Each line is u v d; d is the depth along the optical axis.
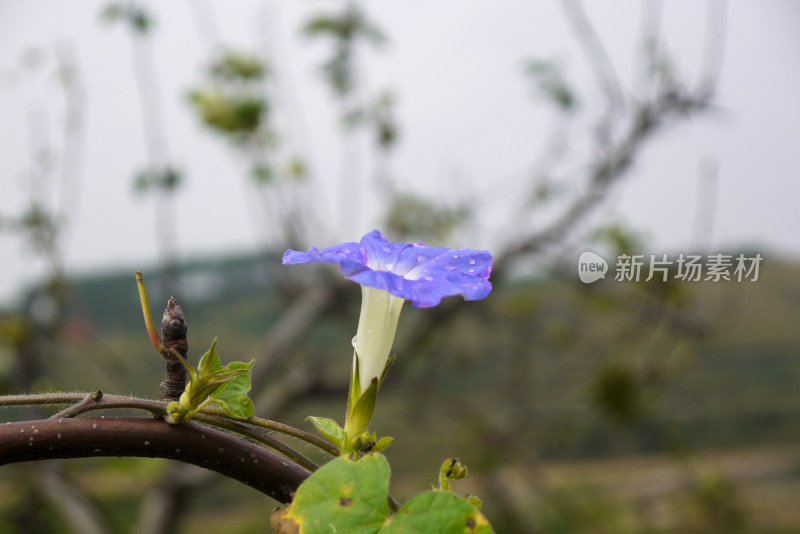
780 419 9.61
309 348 8.33
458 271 1.78
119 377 7.43
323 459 1.86
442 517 1.39
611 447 9.94
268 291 9.78
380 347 1.83
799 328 10.34
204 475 7.47
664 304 6.74
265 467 1.66
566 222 6.80
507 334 8.94
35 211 6.87
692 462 8.51
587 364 8.19
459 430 8.74
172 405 1.61
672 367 7.41
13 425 1.56
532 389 8.84
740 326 10.41
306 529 1.42
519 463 8.33
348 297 7.67
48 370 7.56
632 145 6.50
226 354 8.85
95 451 1.58
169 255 6.82
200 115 6.61
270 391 8.09
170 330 1.66
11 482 7.69
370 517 1.42
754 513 7.99
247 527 8.85
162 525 7.52
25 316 7.18
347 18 7.25
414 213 7.55
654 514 8.02
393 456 9.31
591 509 8.20
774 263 10.09
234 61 6.73
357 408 1.72
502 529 8.48
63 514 7.78
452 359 9.01
